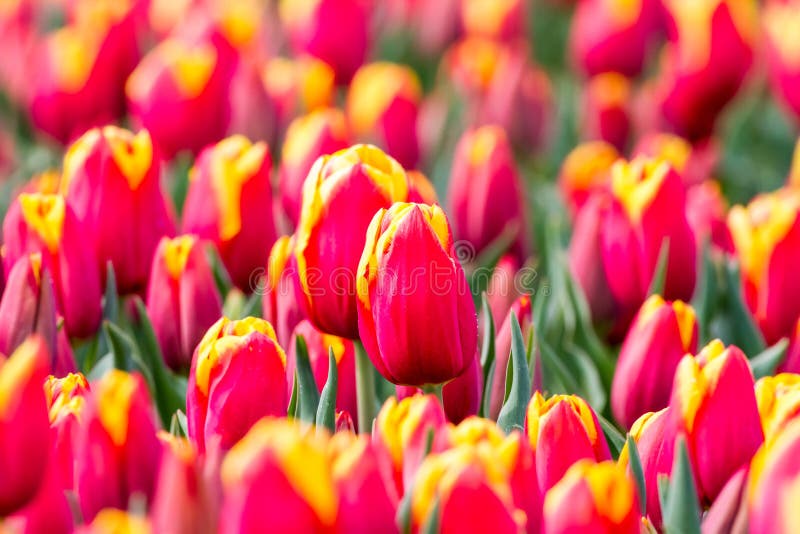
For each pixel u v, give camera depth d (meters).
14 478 0.73
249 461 0.69
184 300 0.94
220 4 1.47
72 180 0.96
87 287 0.93
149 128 1.15
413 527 0.73
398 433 0.78
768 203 1.02
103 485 0.78
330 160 0.86
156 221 0.97
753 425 0.81
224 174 0.98
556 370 0.95
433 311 0.82
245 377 0.81
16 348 0.88
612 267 0.99
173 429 0.86
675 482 0.78
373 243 0.82
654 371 0.90
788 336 0.98
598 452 0.81
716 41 1.30
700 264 1.08
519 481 0.76
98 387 0.78
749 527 0.77
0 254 0.93
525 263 1.09
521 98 1.43
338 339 0.89
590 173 1.22
